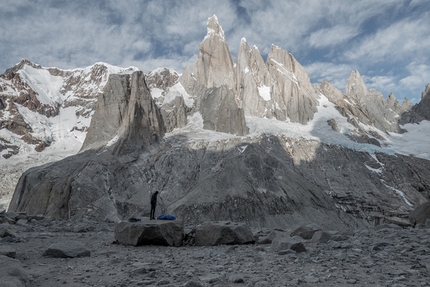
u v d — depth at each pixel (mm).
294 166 115562
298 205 92625
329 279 9250
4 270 8812
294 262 12250
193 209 84062
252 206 86500
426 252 13547
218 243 18953
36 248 16281
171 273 10625
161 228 18469
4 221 28297
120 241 18922
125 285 8938
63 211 90812
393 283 8727
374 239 18422
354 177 114250
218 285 8812
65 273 10805
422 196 109625
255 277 9633
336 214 94812
